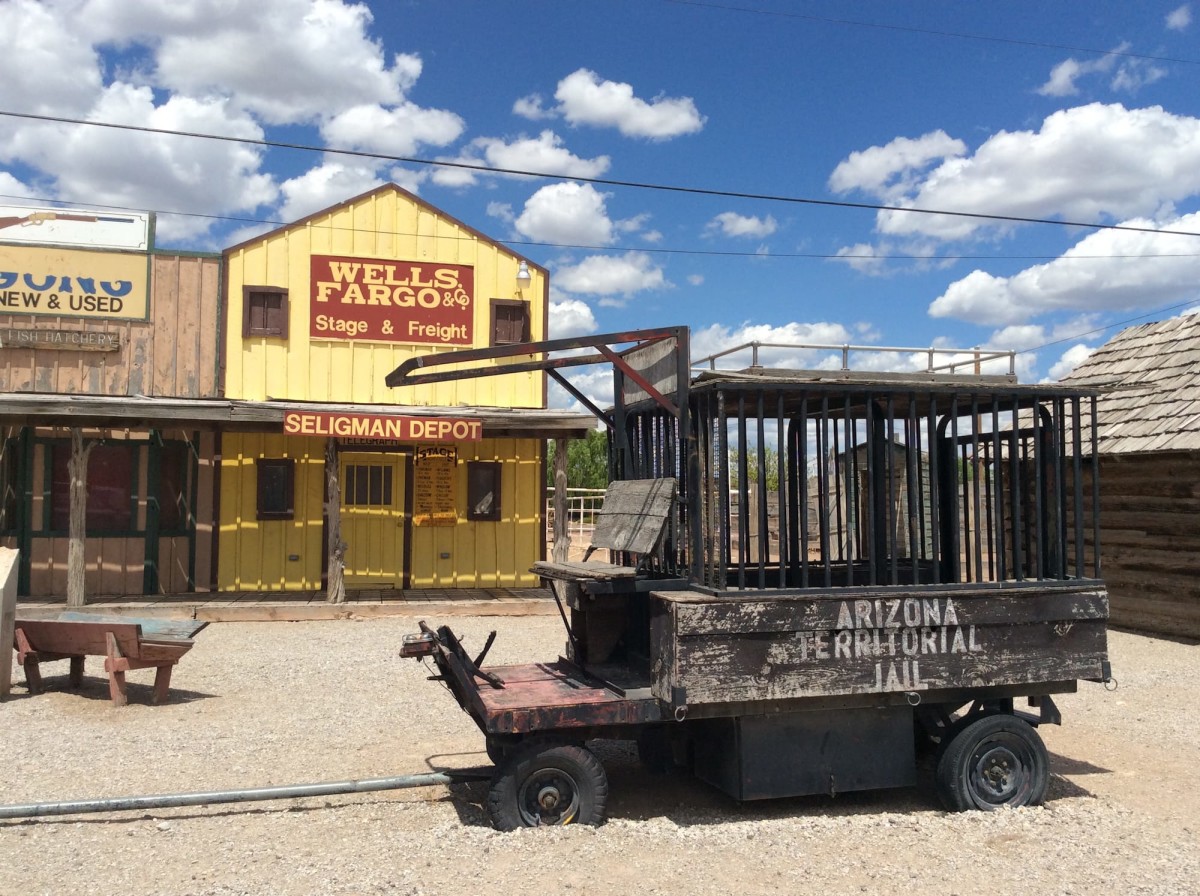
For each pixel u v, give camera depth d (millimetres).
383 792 6320
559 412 14906
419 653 5574
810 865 5074
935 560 6137
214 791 5535
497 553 16328
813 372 6176
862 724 5871
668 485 5926
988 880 4895
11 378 14547
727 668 5449
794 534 7078
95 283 14844
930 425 6027
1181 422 13336
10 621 8992
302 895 4609
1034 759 6145
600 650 6527
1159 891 4762
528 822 5543
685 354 5953
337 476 14219
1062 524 6180
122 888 4699
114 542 14875
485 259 16156
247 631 12828
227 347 15148
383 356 15703
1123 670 10938
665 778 6758
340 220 15625
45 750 7160
